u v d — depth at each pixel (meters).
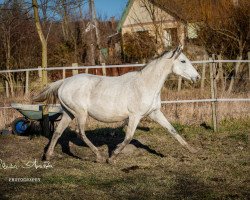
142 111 7.45
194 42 20.30
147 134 10.15
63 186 6.25
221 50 18.78
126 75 7.68
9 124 11.09
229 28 19.38
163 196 5.71
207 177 6.57
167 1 21.28
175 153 8.36
